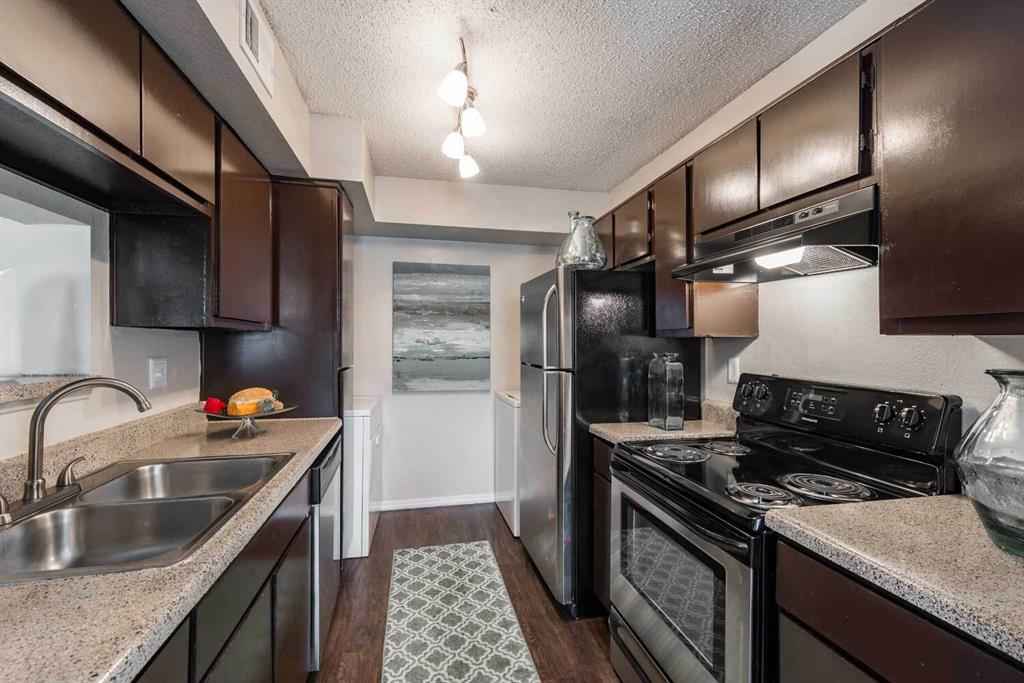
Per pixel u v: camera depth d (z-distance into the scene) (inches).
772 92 71.3
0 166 41.9
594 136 94.6
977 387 47.8
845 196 46.8
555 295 86.9
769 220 58.6
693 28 61.5
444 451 138.4
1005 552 31.8
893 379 56.7
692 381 91.1
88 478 49.8
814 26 61.0
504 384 142.0
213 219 61.5
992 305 33.6
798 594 37.6
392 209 118.0
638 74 72.4
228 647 35.4
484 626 79.3
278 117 66.4
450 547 109.3
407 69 71.4
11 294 44.9
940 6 37.6
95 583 28.5
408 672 67.9
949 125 36.8
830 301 65.9
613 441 74.7
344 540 102.9
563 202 129.0
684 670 50.3
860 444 54.3
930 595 27.2
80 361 53.1
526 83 74.9
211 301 61.1
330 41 64.6
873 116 45.4
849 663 32.7
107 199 53.7
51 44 32.9
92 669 20.8
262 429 76.7
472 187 123.0
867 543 33.7
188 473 57.1
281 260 86.3
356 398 125.0
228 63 51.2
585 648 73.9
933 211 38.0
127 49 42.3
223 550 33.2
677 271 70.2
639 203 93.8
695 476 54.2
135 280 59.0
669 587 54.1
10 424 43.8
